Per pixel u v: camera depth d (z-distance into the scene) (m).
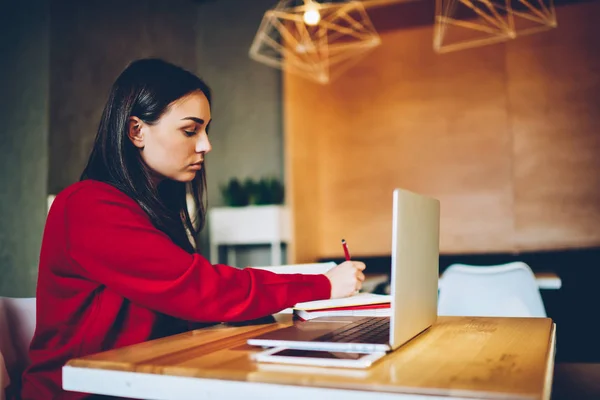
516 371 0.73
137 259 1.02
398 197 0.87
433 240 1.09
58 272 1.09
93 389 0.83
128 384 0.80
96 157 1.21
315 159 5.05
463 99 4.80
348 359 0.77
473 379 0.68
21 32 3.47
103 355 0.88
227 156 4.76
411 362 0.79
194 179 1.41
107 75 3.88
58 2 3.49
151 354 0.88
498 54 4.71
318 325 1.06
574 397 2.92
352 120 5.10
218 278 1.06
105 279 1.03
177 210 1.38
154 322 1.14
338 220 5.11
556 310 3.99
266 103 4.65
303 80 4.89
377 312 1.22
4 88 3.49
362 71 5.08
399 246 0.87
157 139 1.18
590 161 4.45
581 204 4.46
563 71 4.54
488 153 4.71
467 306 2.52
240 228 4.18
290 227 4.37
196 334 1.09
